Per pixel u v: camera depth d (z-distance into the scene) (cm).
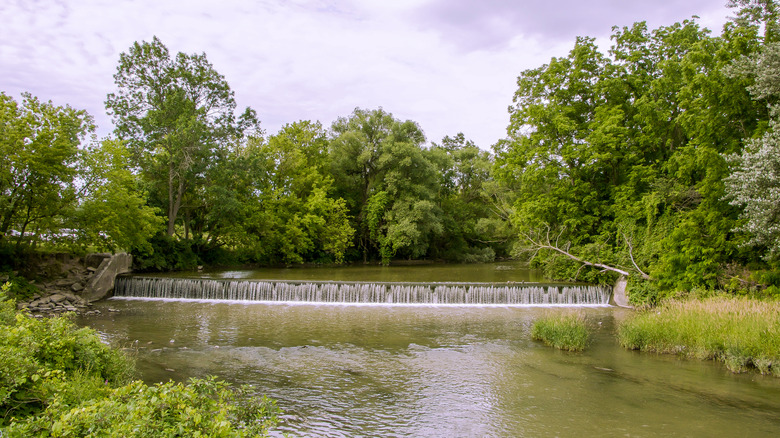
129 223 2800
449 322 2059
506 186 4603
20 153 2247
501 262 5625
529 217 3153
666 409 1064
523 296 2620
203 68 3909
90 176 2642
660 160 2866
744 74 1975
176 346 1580
